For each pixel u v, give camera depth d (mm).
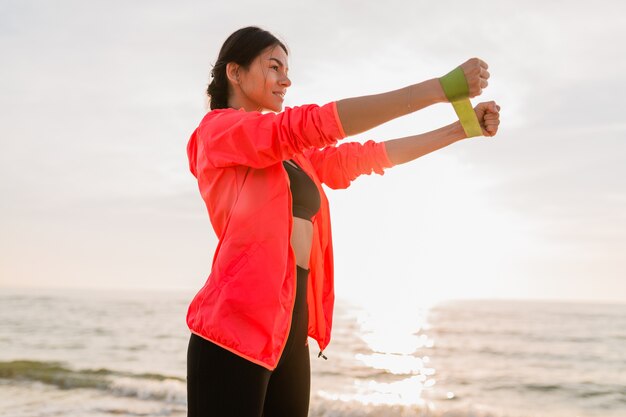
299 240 1800
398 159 2027
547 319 44281
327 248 1982
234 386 1523
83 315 41375
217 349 1545
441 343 26375
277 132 1461
